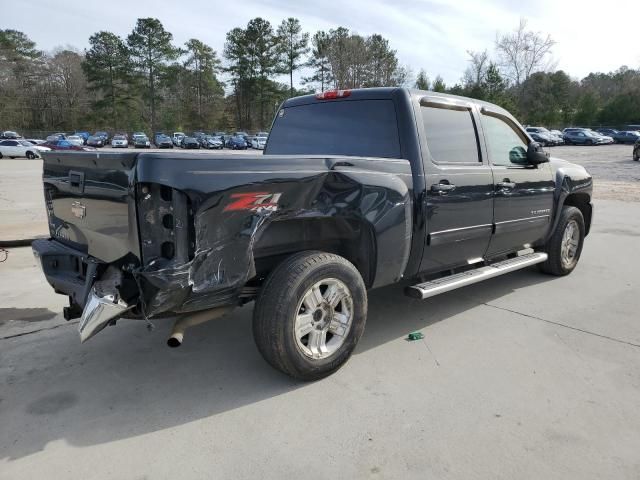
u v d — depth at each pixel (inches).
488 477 98.6
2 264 262.2
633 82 2910.9
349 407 123.5
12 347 158.6
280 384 135.0
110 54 3297.2
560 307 196.9
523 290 219.3
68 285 132.6
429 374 140.6
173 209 106.7
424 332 171.2
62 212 140.7
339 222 140.0
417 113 157.9
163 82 3447.3
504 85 2404.0
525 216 202.7
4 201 500.4
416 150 154.6
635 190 616.1
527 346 159.6
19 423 116.9
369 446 108.2
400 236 146.4
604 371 142.6
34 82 3545.8
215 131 3609.7
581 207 254.7
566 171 229.0
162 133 3097.9
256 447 108.0
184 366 145.7
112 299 110.6
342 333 137.6
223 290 116.3
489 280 235.9
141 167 104.0
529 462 103.0
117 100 3371.1
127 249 112.3
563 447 107.8
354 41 2891.2
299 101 187.9
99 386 134.1
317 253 132.6
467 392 130.6
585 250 299.9
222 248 113.4
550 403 125.3
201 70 3710.6
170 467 101.7
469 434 112.3
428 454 105.4
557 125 2650.1
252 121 3555.6
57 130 3459.6
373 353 154.2
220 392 130.8
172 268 106.8
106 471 100.5
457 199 166.2
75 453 106.1
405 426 115.3
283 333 124.4
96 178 119.1
